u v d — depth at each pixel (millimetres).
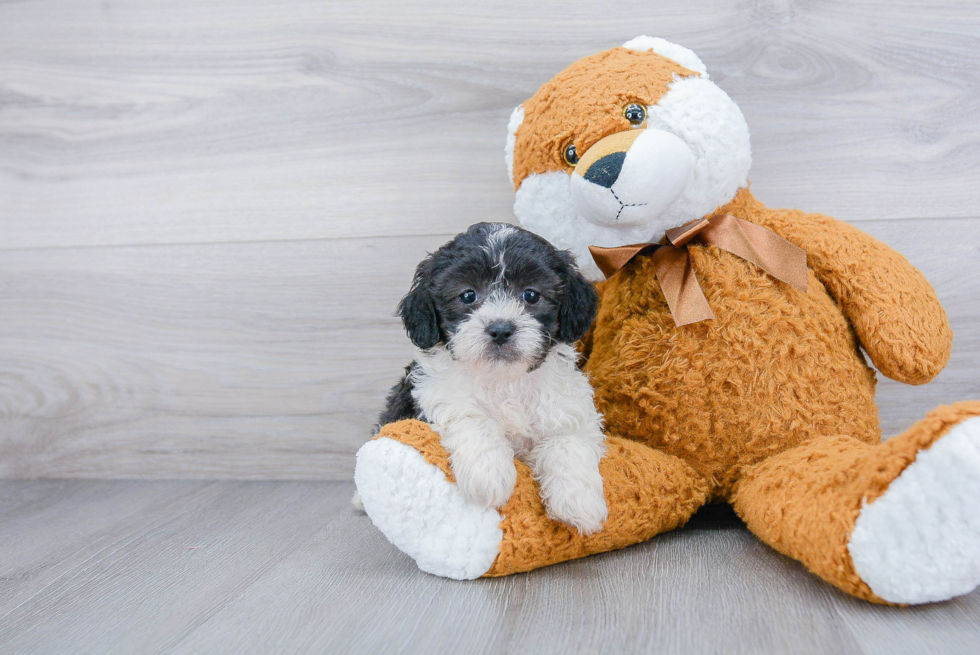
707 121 1603
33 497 2244
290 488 2285
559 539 1447
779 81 2125
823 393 1586
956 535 1128
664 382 1639
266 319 2361
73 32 2422
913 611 1221
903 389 2080
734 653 1089
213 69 2369
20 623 1324
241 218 2365
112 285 2426
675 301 1621
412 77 2287
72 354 2449
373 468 1379
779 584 1347
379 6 2287
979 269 2062
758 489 1498
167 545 1757
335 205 2326
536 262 1547
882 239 2100
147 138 2400
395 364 2312
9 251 2461
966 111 2066
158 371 2412
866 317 1617
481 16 2244
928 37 2072
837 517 1255
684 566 1455
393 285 2309
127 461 2443
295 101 2336
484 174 2268
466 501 1388
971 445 1093
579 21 2207
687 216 1673
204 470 2408
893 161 2098
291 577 1499
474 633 1192
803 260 1619
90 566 1624
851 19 2096
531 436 1587
